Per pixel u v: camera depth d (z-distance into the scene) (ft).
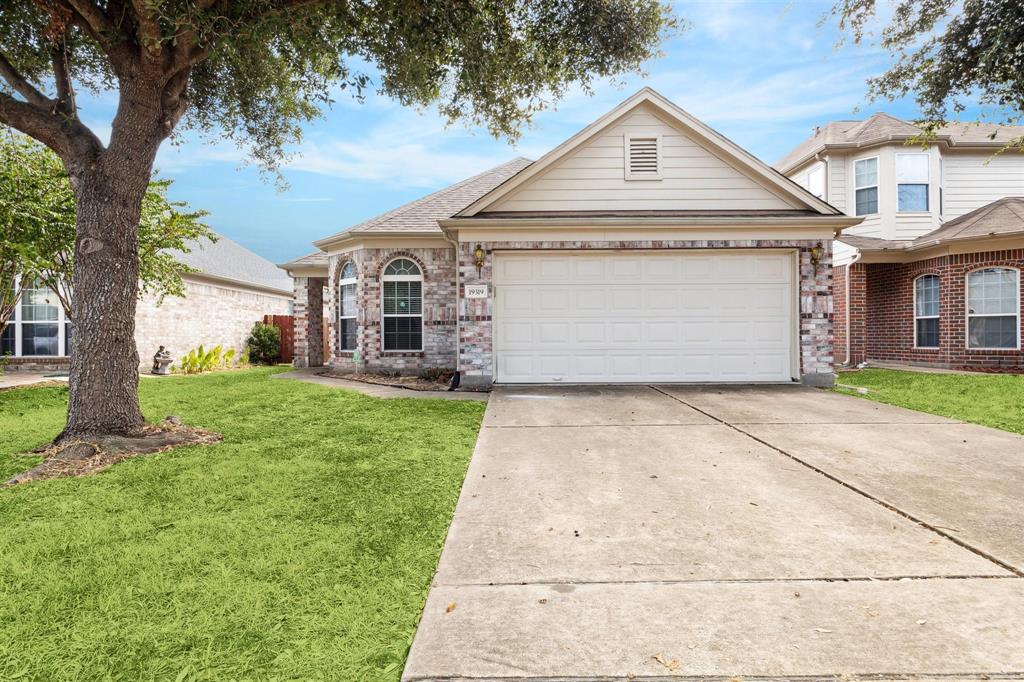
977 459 16.96
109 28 18.54
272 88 29.25
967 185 52.60
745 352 35.04
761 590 8.94
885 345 51.16
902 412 25.09
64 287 37.88
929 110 28.53
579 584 9.22
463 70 25.02
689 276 34.99
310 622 8.16
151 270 39.06
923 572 9.52
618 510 12.78
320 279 58.90
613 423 23.00
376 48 24.80
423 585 9.30
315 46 23.57
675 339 35.06
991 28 25.11
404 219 45.80
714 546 10.69
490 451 18.51
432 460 17.35
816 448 18.48
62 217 31.99
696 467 16.33
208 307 61.11
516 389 33.24
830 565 9.80
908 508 12.69
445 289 44.47
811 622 7.97
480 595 8.89
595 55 26.30
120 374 19.36
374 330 44.80
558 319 35.14
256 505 13.26
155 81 19.70
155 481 15.21
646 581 9.29
